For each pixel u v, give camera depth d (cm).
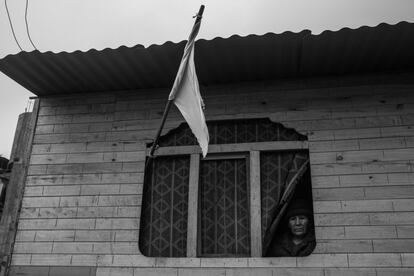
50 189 540
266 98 532
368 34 438
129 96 571
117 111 565
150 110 557
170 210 512
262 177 502
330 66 502
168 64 504
